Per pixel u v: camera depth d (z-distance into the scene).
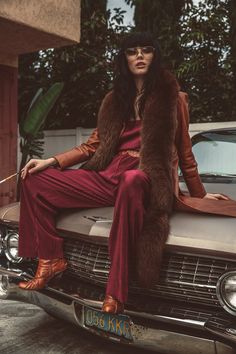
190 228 2.13
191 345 2.06
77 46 10.12
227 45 10.39
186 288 2.11
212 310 2.06
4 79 7.94
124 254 2.11
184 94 2.57
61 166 2.64
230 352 1.96
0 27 6.52
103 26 10.41
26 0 6.42
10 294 2.80
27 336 3.04
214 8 10.54
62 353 2.76
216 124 8.33
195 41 10.27
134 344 2.24
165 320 2.06
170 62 10.22
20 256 2.64
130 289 2.25
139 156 2.35
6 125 8.00
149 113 2.38
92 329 2.44
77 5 7.32
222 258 2.02
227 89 10.45
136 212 2.14
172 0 11.10
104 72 10.35
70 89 10.58
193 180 2.59
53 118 11.01
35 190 2.57
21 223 2.63
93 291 2.36
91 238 2.36
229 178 3.25
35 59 10.98
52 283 2.53
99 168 2.65
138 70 2.54
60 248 2.55
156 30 10.98
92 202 2.58
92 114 10.83
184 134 2.55
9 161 8.05
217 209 2.23
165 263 2.18
